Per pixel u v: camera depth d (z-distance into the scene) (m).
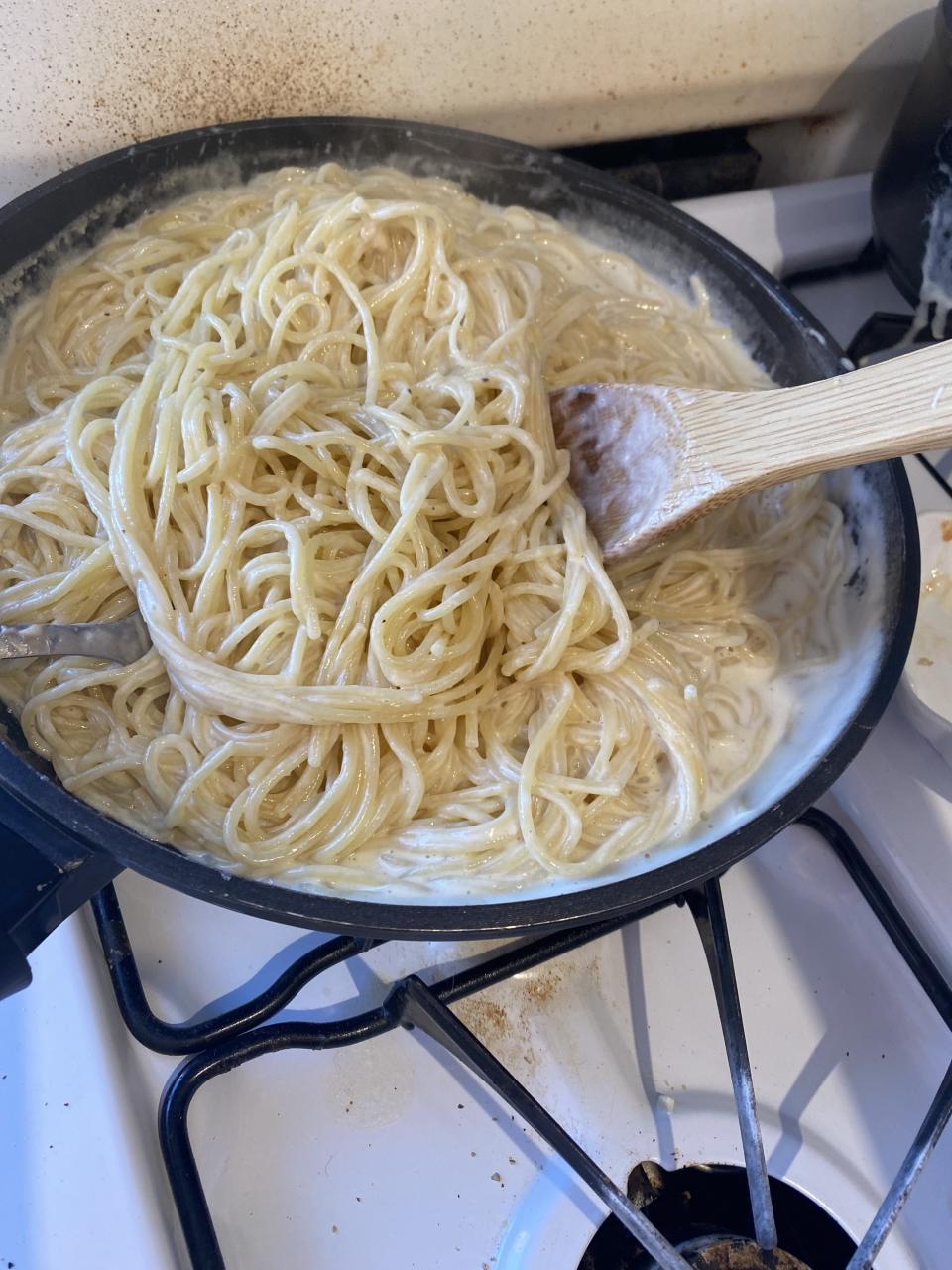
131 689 0.38
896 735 0.45
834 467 0.35
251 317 0.44
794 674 0.44
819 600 0.46
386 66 0.50
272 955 0.37
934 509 0.50
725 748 0.42
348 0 0.46
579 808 0.40
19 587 0.39
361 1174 0.34
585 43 0.52
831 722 0.39
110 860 0.29
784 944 0.41
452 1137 0.35
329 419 0.42
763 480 0.36
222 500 0.40
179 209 0.48
